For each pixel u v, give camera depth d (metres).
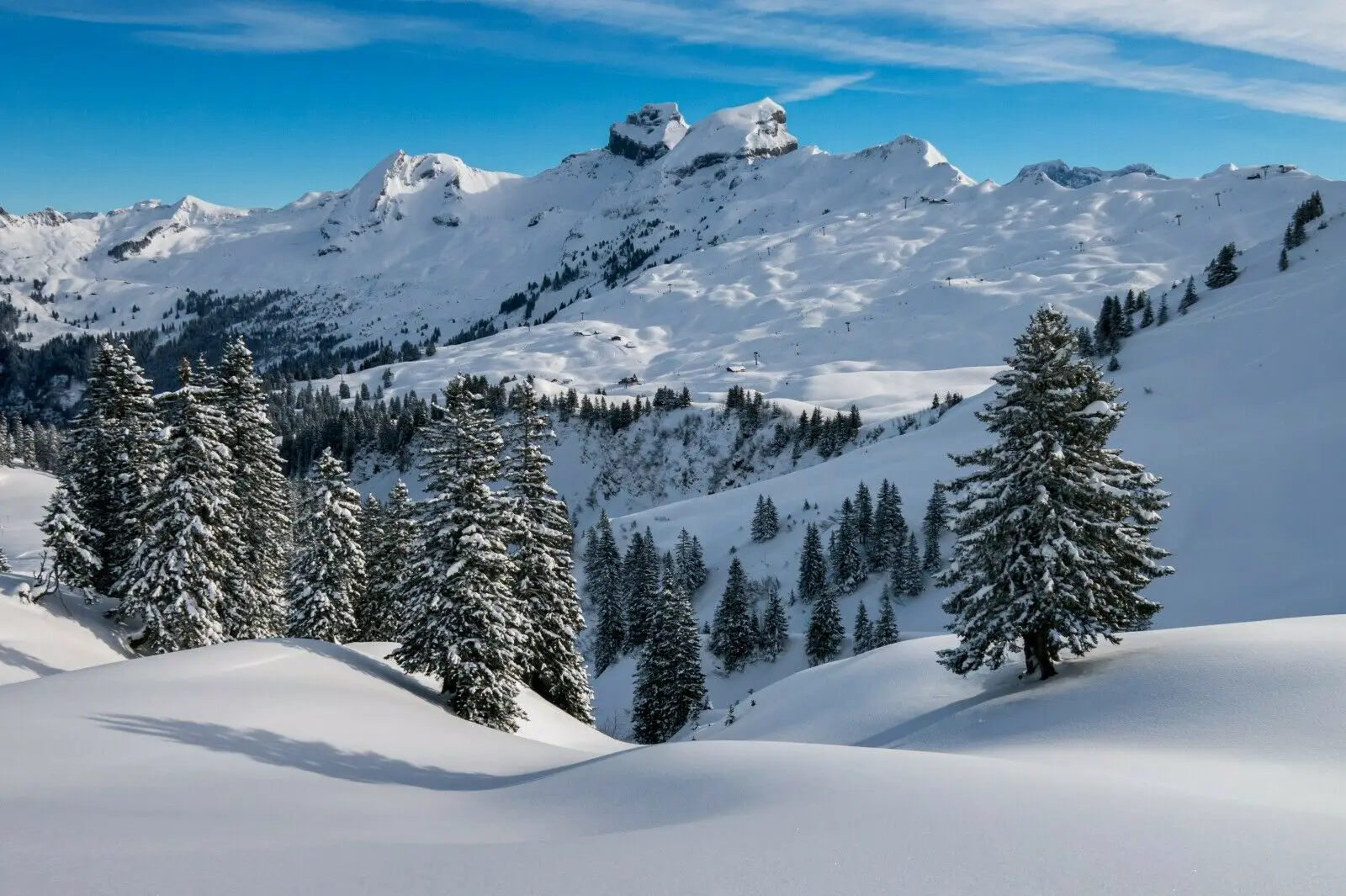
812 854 7.46
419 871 7.54
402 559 50.25
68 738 15.56
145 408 44.81
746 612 91.75
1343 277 121.94
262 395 44.47
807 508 126.56
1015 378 23.77
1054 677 23.41
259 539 44.41
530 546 39.28
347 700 23.48
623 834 9.09
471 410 31.69
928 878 6.61
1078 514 22.75
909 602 101.81
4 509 101.75
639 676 60.78
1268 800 10.48
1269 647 19.95
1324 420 84.19
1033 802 9.06
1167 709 17.78
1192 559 69.12
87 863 7.70
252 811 11.91
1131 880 6.34
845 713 29.81
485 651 29.47
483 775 19.73
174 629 36.25
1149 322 154.12
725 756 14.55
